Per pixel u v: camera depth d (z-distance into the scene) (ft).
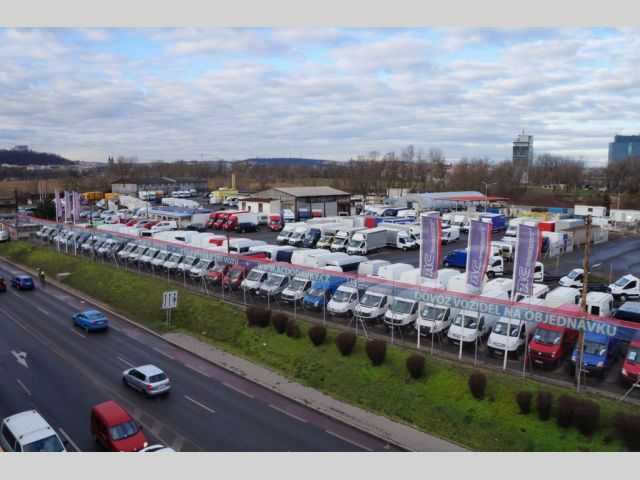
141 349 110.22
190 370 98.53
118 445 64.39
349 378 90.89
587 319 79.41
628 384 78.64
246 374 96.43
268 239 224.74
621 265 172.35
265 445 70.28
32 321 129.08
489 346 92.89
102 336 118.83
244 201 303.89
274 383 92.48
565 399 70.54
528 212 297.74
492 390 79.30
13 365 98.68
